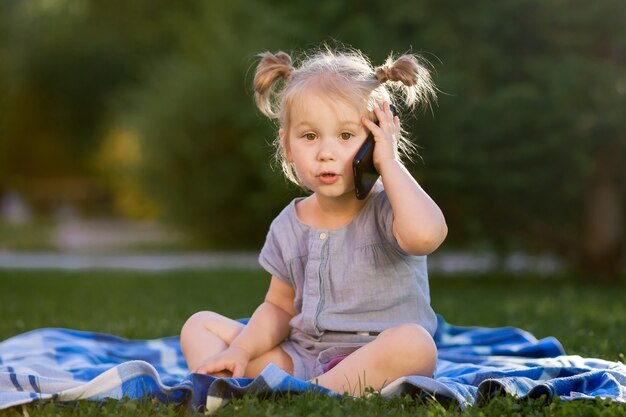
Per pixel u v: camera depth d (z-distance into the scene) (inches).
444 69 524.7
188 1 1299.2
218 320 174.9
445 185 521.3
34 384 157.8
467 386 159.0
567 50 521.0
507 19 514.0
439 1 523.5
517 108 498.3
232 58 806.5
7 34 1451.8
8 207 1366.9
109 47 1477.6
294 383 147.5
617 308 358.6
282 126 169.6
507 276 593.9
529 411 141.2
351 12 562.3
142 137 856.3
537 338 264.4
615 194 572.7
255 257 783.1
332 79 160.6
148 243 943.0
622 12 502.3
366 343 162.7
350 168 159.6
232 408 141.5
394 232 159.9
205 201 832.3
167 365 216.4
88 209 1496.1
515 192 538.0
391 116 163.9
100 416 141.4
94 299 394.0
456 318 321.7
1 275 539.2
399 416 137.3
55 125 1523.1
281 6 614.5
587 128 504.1
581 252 584.4
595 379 161.9
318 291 166.6
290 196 717.9
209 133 815.7
